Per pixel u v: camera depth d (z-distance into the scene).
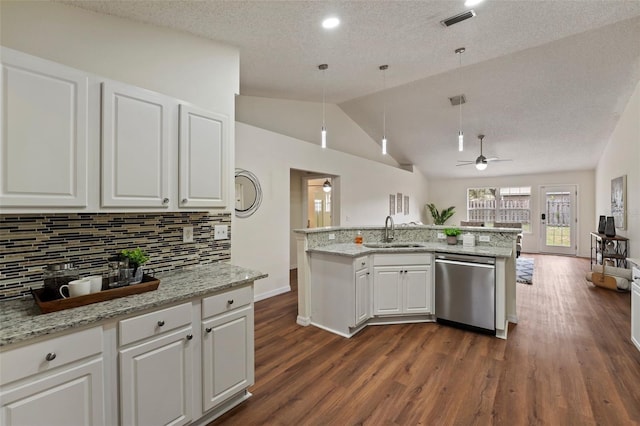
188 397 1.73
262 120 4.96
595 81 4.42
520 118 5.69
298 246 3.46
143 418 1.54
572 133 6.10
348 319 3.10
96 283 1.61
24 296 1.64
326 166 5.73
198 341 1.78
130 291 1.66
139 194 1.78
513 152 7.29
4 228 1.59
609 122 5.54
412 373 2.40
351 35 2.56
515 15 2.42
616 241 5.43
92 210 1.61
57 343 1.27
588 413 1.94
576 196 8.30
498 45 2.91
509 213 9.28
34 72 1.41
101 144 1.63
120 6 1.95
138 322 1.52
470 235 3.56
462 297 3.20
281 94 4.57
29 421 1.21
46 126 1.45
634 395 2.11
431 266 3.40
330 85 4.00
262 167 4.39
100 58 1.98
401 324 3.41
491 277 3.02
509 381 2.29
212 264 2.50
